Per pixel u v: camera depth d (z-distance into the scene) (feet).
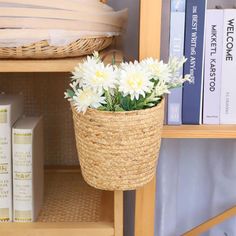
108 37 3.16
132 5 4.01
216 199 4.36
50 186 3.98
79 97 2.52
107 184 2.69
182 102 3.14
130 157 2.60
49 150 4.30
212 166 4.32
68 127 4.25
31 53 2.84
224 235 4.37
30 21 2.77
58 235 3.17
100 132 2.55
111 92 2.54
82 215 3.42
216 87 3.16
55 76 4.12
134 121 2.52
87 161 2.69
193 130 3.07
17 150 3.20
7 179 3.25
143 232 3.36
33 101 4.17
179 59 2.91
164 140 4.16
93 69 2.47
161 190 4.25
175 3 2.99
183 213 4.47
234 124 3.20
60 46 2.84
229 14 3.07
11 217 3.30
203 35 3.04
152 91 2.57
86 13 2.86
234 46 3.10
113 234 3.17
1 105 3.14
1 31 2.74
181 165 4.34
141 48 2.97
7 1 2.75
